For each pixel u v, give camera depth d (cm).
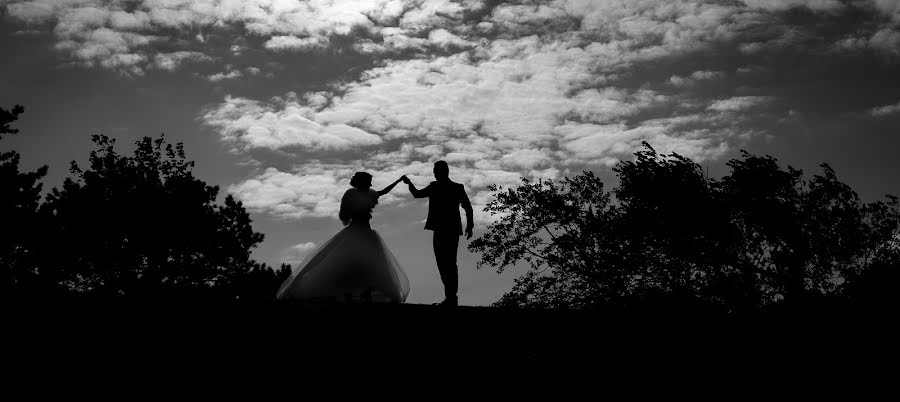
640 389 750
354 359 750
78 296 1016
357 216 1304
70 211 3947
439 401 653
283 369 693
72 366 641
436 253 1200
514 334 966
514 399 680
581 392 722
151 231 4066
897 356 932
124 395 589
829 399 785
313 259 1294
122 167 4253
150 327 812
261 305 1094
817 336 1081
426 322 1029
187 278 4225
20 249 3578
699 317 1455
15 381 591
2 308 834
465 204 1222
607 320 1218
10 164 3547
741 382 809
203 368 672
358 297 1272
